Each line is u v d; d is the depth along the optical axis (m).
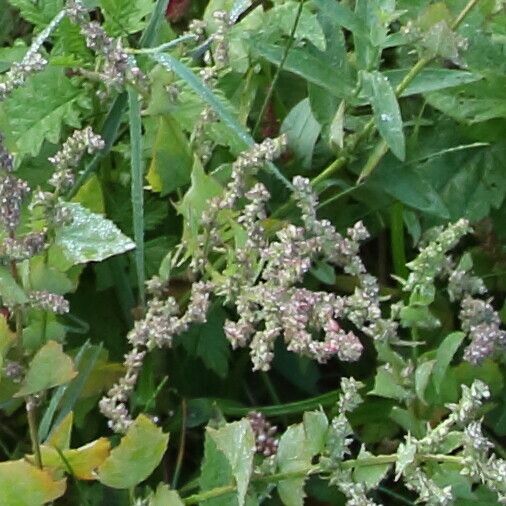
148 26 1.00
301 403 0.98
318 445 0.87
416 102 1.06
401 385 0.91
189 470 1.00
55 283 0.88
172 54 1.00
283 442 0.88
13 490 0.84
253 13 1.03
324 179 1.01
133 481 0.86
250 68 1.03
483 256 1.04
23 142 0.99
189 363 1.02
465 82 0.97
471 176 1.04
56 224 0.86
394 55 1.09
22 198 0.85
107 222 0.87
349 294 1.04
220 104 0.93
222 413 0.98
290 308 0.88
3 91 0.87
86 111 1.02
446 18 0.94
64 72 1.01
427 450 0.85
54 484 0.85
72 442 0.99
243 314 0.89
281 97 1.06
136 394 0.97
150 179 0.97
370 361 1.04
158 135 0.96
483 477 0.83
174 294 1.00
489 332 0.89
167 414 1.00
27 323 0.92
